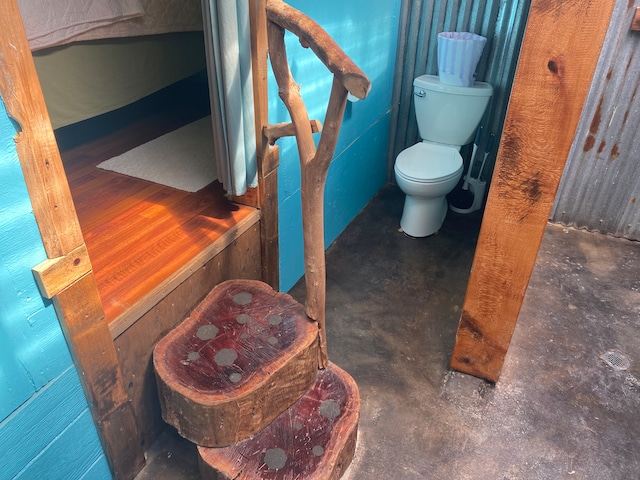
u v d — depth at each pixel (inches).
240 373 53.3
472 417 68.3
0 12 31.4
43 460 45.4
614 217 111.0
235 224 69.0
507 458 62.8
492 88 105.5
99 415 50.2
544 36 49.6
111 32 87.5
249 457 51.9
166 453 61.9
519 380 74.3
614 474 61.1
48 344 42.4
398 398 70.9
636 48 93.4
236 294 65.5
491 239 62.9
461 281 96.4
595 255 106.2
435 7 107.4
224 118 63.1
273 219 76.2
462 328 71.3
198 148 96.0
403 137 126.1
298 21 46.2
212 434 51.9
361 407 69.3
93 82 89.8
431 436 65.5
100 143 97.7
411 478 60.0
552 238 112.2
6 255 36.6
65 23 79.2
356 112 99.9
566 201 114.1
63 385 45.1
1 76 32.6
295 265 90.8
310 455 52.2
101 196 77.0
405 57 115.6
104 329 47.6
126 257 61.2
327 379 62.1
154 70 103.3
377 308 88.7
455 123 109.3
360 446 63.7
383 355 78.5
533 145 55.1
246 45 58.1
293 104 52.4
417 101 112.3
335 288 93.5
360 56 94.8
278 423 56.0
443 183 99.3
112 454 54.0
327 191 96.4
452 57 102.0
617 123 101.2
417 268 100.0
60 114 85.4
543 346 80.8
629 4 90.7
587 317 87.5
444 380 74.2
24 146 35.3
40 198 37.6
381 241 108.8
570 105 51.4
